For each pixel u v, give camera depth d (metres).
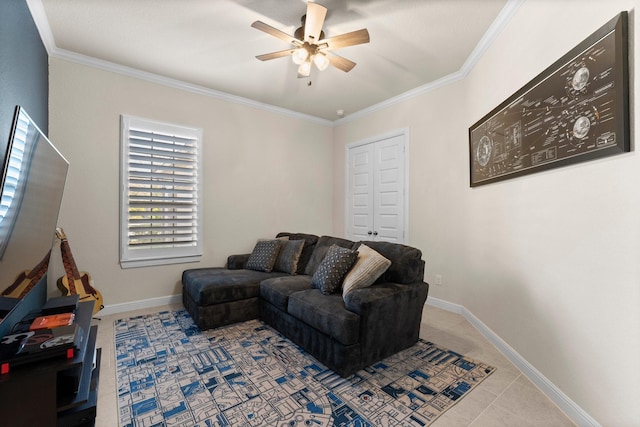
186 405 1.68
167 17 2.32
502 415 1.60
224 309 2.80
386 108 4.10
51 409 1.17
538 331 1.89
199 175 3.62
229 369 2.06
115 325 2.80
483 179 2.67
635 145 1.24
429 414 1.61
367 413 1.61
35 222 1.46
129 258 3.17
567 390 1.62
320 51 2.41
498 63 2.43
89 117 2.96
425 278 3.63
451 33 2.53
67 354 1.24
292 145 4.53
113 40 2.64
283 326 2.58
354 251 2.54
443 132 3.40
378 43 2.68
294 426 1.52
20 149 1.21
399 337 2.29
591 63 1.44
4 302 1.13
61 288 2.72
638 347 1.24
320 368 2.09
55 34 2.54
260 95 3.88
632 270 1.26
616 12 1.32
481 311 2.75
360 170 4.55
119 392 1.79
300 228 4.63
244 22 2.40
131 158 3.19
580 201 1.55
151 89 3.31
